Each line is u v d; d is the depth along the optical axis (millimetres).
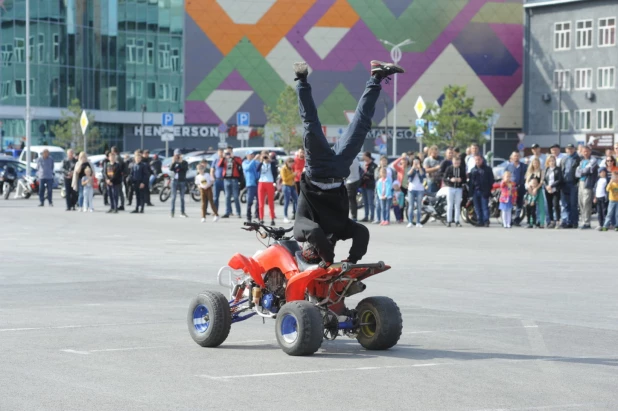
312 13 94438
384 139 67875
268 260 10812
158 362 10062
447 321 12961
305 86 10250
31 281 17281
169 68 91938
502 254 22516
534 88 91500
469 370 9719
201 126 93125
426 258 21516
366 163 33688
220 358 10305
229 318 10930
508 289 16312
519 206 32594
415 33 96062
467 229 31000
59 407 8031
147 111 91000
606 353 10750
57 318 13094
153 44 90875
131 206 44312
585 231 30188
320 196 10328
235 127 90062
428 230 30484
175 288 16328
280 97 86562
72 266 19734
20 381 9070
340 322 10664
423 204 32906
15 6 81000
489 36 97562
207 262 20500
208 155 65188
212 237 27250
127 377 9281
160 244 24938
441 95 96938
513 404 8242
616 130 86438
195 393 8586
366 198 33781
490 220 35625
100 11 87188
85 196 39812
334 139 87750
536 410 8039
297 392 8648
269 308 10891
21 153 64250
